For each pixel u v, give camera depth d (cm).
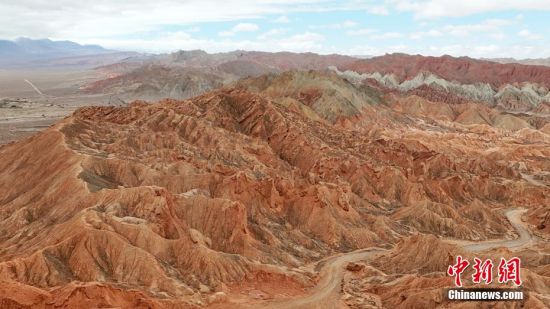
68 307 6594
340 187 12900
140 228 8394
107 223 8375
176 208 9656
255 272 8625
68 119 13262
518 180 18225
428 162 17462
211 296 7644
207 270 8219
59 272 7394
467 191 15912
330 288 8619
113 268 7738
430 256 9581
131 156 12356
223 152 13950
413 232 12200
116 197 9362
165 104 18625
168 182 11162
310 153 16125
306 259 10056
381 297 8344
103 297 6756
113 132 13738
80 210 9431
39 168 11369
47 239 8350
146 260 7825
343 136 19038
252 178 11838
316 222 11356
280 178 12350
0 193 11100
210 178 11256
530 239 12594
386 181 14750
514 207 15562
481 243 12100
